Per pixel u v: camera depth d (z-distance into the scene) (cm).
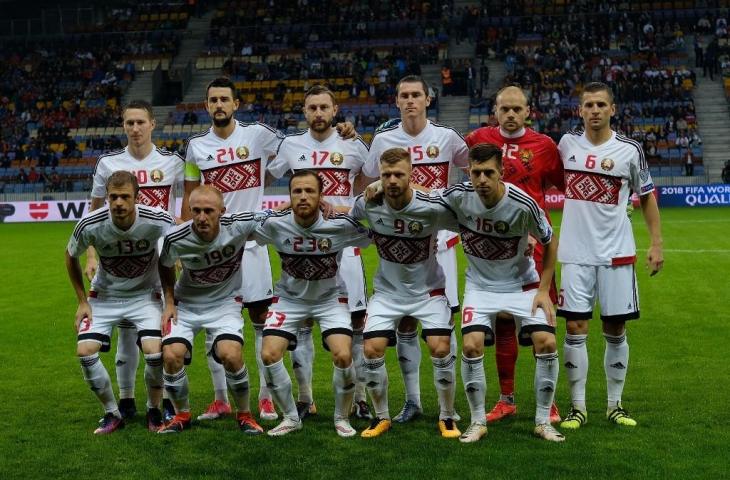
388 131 675
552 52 3731
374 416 626
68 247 591
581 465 496
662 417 595
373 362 567
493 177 530
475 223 559
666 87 3488
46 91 3850
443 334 568
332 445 546
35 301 1202
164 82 3975
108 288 604
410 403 612
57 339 930
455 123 3475
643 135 3222
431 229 567
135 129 668
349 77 3759
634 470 487
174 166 695
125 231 579
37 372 774
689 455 511
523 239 561
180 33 4178
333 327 580
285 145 694
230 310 600
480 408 561
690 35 3884
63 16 4328
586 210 599
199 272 588
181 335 582
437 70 3784
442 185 674
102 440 563
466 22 3875
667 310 1038
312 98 667
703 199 2900
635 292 597
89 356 577
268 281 669
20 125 3669
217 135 687
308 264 578
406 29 4012
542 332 555
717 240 1798
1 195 2981
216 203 560
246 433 577
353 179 702
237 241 584
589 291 597
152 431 585
